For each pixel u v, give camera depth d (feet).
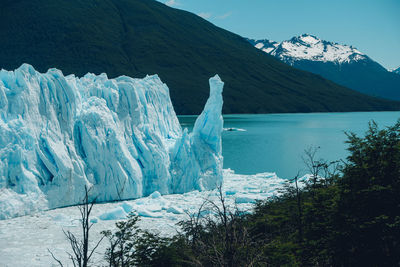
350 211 31.86
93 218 61.98
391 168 32.22
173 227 59.82
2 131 65.21
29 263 43.93
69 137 75.66
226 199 80.38
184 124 366.63
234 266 26.94
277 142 222.89
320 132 289.74
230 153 179.42
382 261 29.78
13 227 57.72
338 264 31.83
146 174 85.40
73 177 72.18
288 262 31.94
